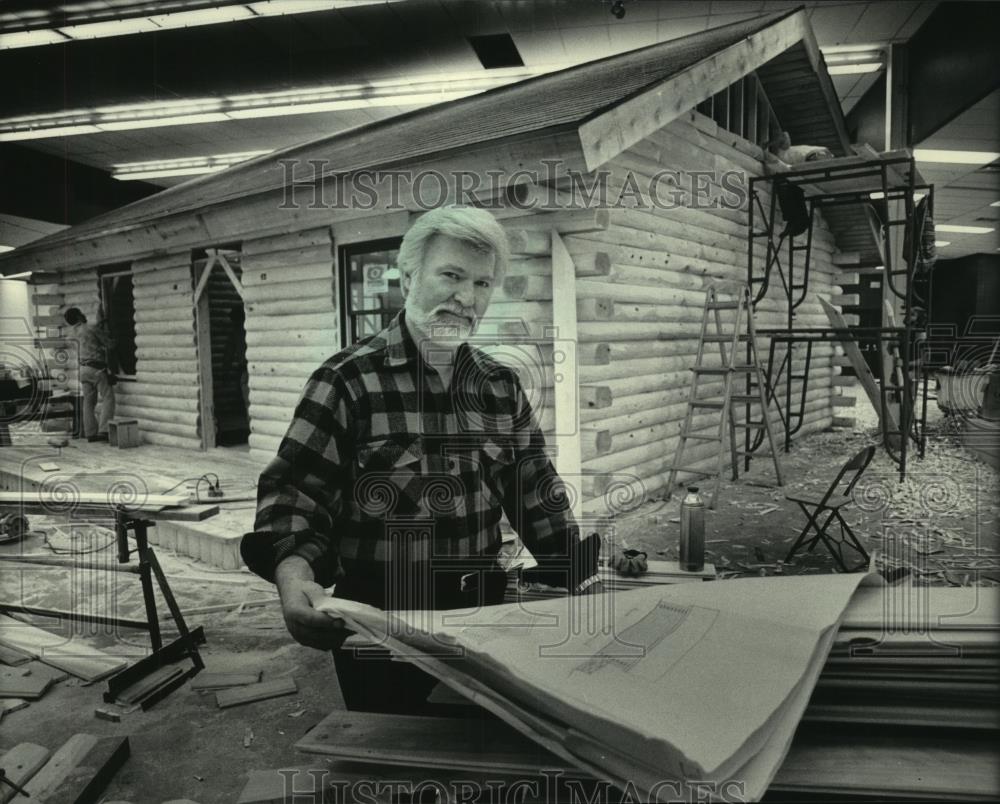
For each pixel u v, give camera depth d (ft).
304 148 39.50
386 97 42.91
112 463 29.55
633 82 19.98
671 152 24.32
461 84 41.37
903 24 31.81
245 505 22.07
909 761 3.40
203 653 13.67
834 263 41.29
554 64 38.81
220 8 31.45
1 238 60.39
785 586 4.37
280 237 26.35
